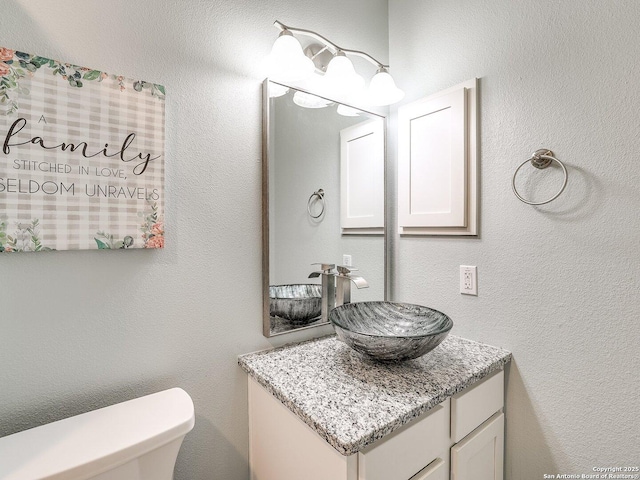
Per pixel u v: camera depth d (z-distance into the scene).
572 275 1.00
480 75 1.20
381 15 1.51
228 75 1.08
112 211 0.86
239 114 1.11
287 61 1.03
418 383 0.92
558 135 1.01
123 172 0.88
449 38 1.29
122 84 0.88
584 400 0.98
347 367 1.03
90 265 0.86
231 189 1.09
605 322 0.94
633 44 0.88
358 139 1.41
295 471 0.88
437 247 1.35
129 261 0.91
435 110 1.31
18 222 0.74
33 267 0.78
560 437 1.03
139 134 0.90
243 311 1.13
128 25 0.90
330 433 0.69
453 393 0.90
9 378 0.77
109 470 0.69
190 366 1.02
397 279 1.50
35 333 0.79
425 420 0.85
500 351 1.14
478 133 1.20
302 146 1.25
